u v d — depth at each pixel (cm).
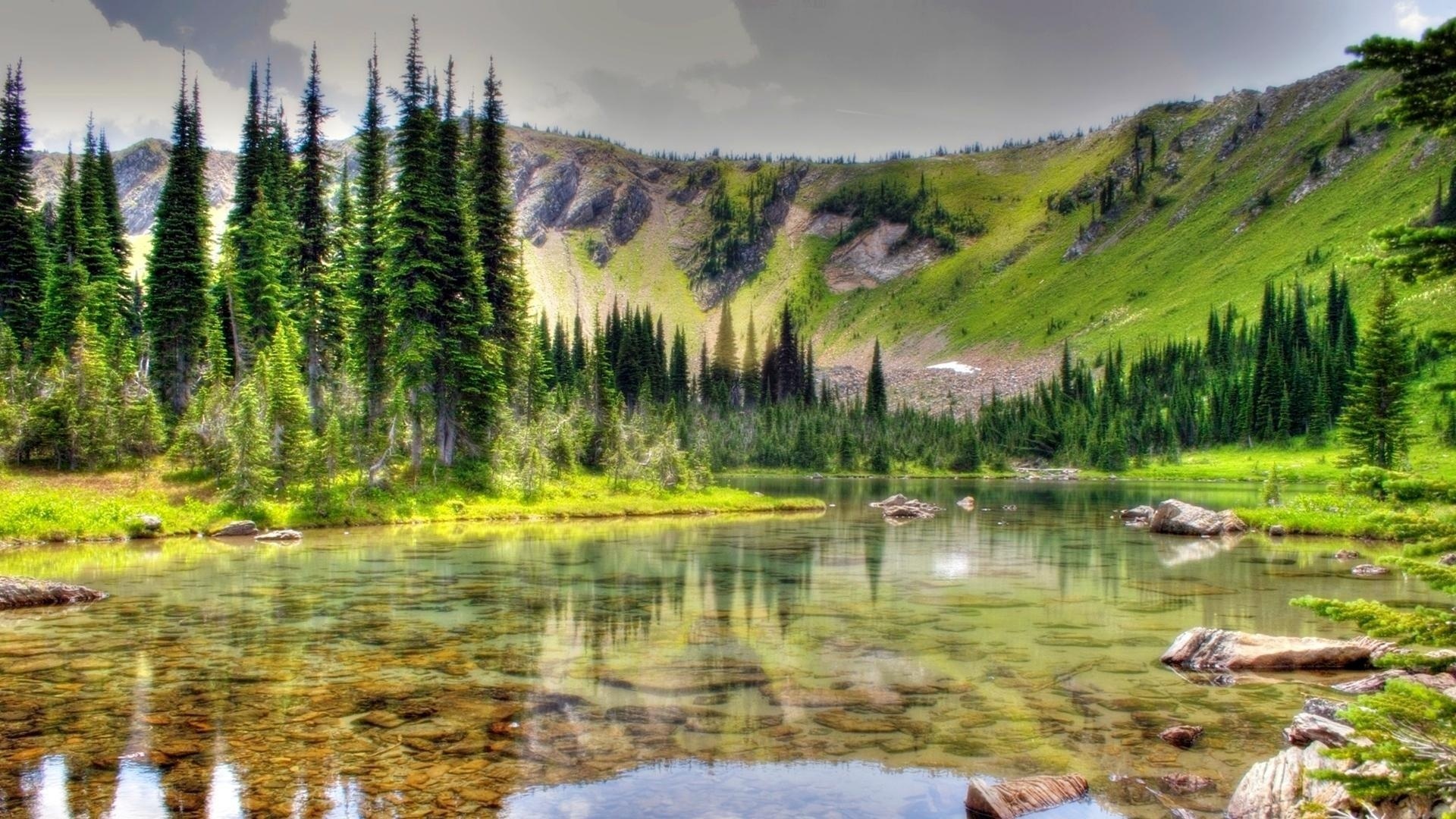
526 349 6091
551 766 1086
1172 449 12950
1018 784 1005
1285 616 2050
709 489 6450
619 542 3622
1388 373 5353
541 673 1500
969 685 1452
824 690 1414
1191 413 13625
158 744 1138
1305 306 17575
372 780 1032
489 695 1366
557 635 1794
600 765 1091
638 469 6116
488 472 5184
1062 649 1702
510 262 5975
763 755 1134
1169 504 4291
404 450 5144
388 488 4616
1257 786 971
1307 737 1153
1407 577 2680
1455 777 695
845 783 1045
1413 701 719
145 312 5409
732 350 18450
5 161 5491
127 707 1290
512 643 1716
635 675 1492
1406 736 723
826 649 1686
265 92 7312
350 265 5328
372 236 5319
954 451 13362
